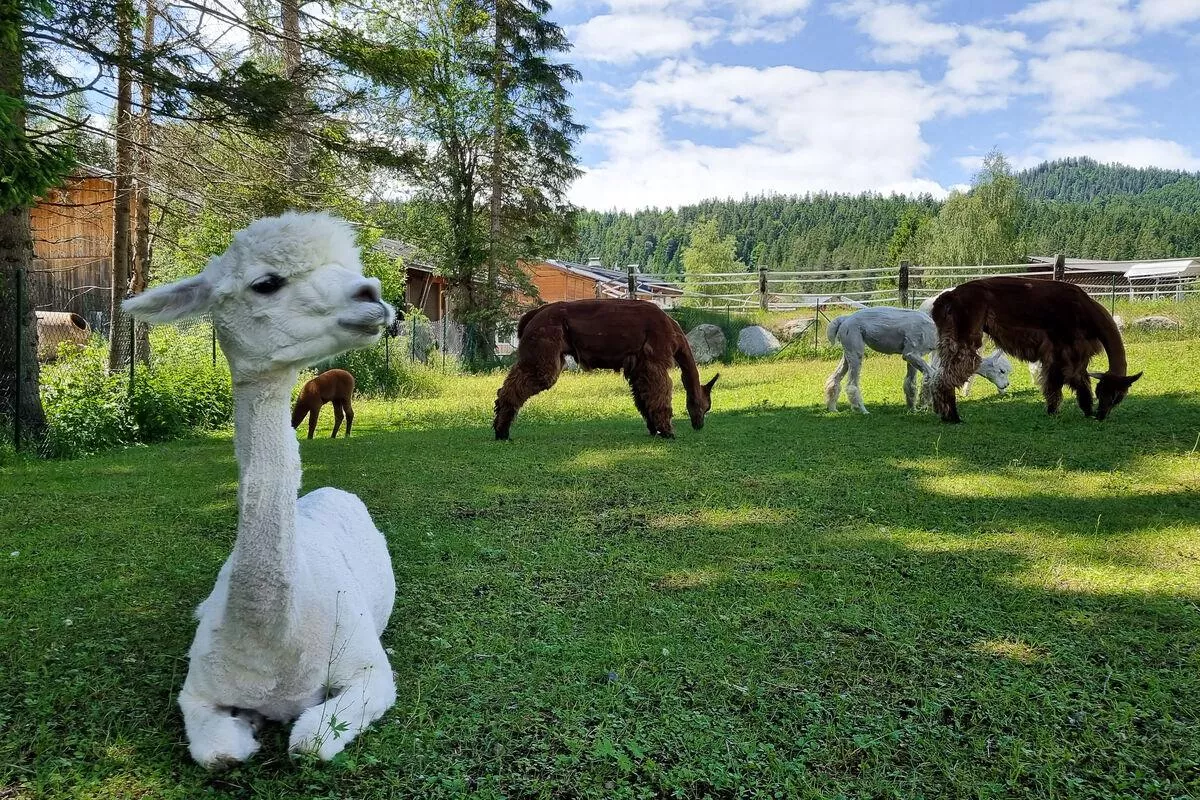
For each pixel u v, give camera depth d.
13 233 9.84
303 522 3.28
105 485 7.56
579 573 4.80
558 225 26.77
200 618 3.34
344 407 11.56
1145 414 10.16
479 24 24.50
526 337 10.34
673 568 4.91
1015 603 4.25
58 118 9.58
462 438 10.54
